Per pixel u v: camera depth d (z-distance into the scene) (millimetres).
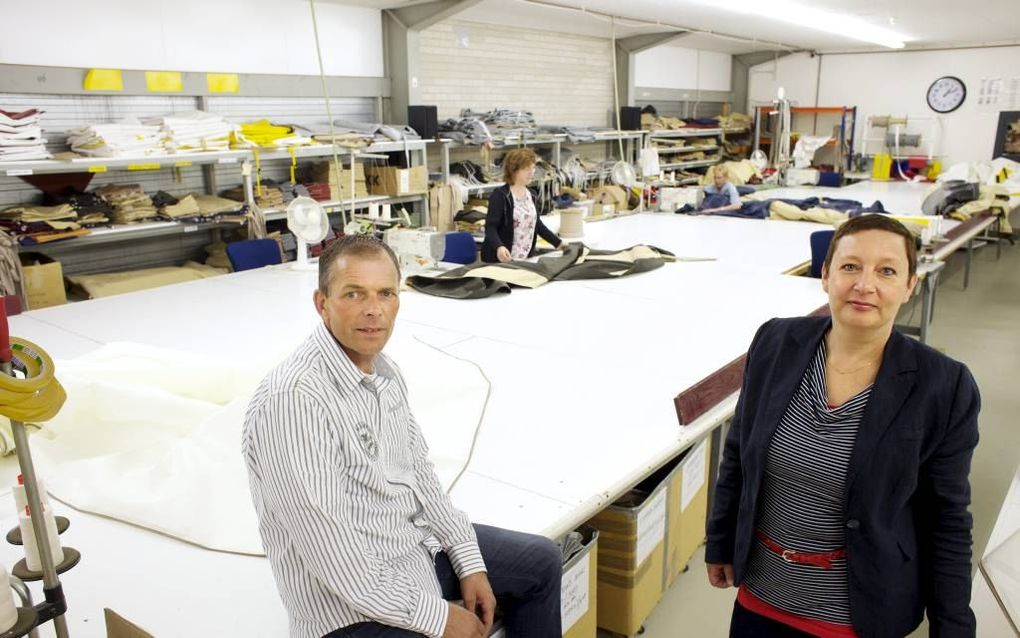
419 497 1417
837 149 11641
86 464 1944
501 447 2059
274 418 1159
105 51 4848
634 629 2172
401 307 3555
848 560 1342
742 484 1576
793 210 6512
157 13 5066
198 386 2248
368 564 1183
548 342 2984
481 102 7844
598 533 2008
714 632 2295
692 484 2449
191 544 1643
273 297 3758
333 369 1229
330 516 1152
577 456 2006
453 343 2967
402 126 6422
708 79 11766
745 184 9266
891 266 1251
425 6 6262
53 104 4711
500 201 4375
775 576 1484
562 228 5512
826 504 1362
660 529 2223
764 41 10445
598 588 2146
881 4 6934
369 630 1219
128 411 2084
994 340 5336
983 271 7797
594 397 2412
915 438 1249
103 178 5059
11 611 1084
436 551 1442
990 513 2998
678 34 8906
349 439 1213
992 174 8992
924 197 7629
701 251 4992
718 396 2391
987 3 6914
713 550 1616
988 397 4227
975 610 1676
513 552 1516
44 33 4555
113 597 1462
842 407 1319
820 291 3832
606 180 8742
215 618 1398
